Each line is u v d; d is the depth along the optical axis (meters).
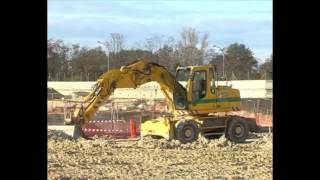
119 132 40.00
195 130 32.47
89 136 38.69
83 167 22.91
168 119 33.00
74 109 33.81
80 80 98.19
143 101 61.41
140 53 105.50
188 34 108.69
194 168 22.72
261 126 42.62
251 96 78.81
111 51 104.56
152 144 30.36
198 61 107.25
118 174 21.12
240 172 21.53
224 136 33.34
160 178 20.28
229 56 109.62
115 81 32.50
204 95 33.28
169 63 105.06
